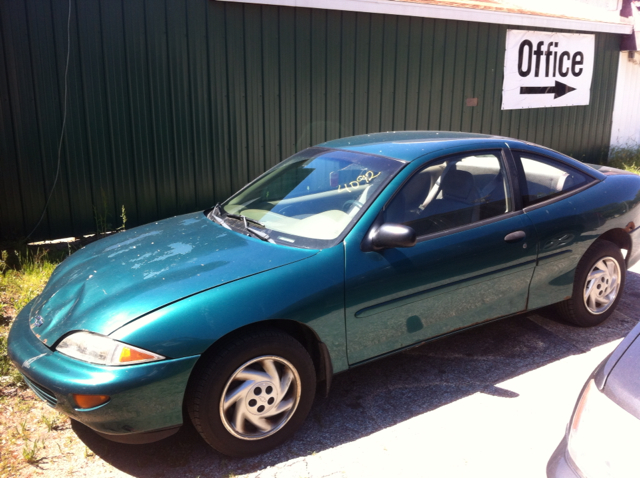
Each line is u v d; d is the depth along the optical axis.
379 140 3.95
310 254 2.97
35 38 5.87
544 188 3.86
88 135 6.32
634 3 10.66
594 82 10.35
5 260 5.62
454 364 3.77
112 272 3.03
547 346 3.99
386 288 3.07
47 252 5.96
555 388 3.44
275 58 7.14
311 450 2.90
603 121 10.79
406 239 2.95
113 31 6.20
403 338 3.26
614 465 1.70
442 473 2.70
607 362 1.98
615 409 1.78
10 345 2.89
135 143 6.58
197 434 3.07
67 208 6.39
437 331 3.40
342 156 3.74
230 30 6.79
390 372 3.69
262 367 2.78
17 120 5.96
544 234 3.67
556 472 1.87
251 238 3.23
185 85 6.70
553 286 3.88
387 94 8.08
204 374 2.61
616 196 4.14
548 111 9.89
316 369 3.13
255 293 2.73
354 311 3.00
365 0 7.34
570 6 11.19
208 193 7.16
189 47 6.62
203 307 2.62
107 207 6.59
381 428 3.07
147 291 2.71
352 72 7.71
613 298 4.26
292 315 2.79
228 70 6.89
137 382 2.46
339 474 2.70
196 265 2.92
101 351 2.51
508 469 2.72
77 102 6.19
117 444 2.98
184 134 6.83
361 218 3.12
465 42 8.55
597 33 10.02
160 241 3.39
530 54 9.30
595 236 3.96
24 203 6.17
